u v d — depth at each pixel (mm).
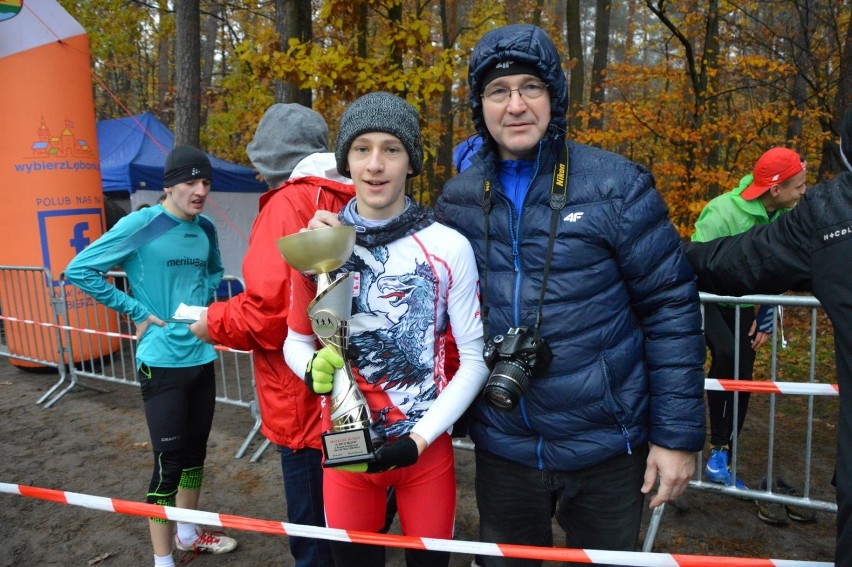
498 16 13031
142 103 21031
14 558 3016
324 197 1950
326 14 6156
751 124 8484
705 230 3424
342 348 1513
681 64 10141
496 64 1604
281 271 1822
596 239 1586
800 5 7883
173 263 2814
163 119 19266
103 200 6445
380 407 1661
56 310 5371
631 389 1637
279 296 1815
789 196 3232
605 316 1605
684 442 1562
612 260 1614
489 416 1744
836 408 4941
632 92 12453
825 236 1377
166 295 2803
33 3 5773
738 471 3791
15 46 5723
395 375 1649
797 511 3221
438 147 14516
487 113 1648
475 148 3795
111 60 17531
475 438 1804
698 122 8492
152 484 2617
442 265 1640
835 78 8359
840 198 1376
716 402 3318
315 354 1573
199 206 2842
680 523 3213
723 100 11219
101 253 2639
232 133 12531
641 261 1579
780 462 3920
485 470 1816
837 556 1356
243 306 1870
